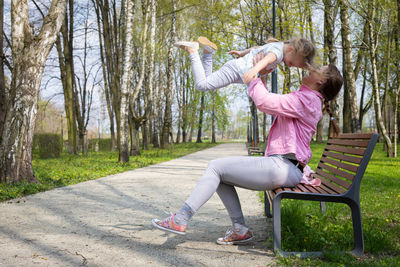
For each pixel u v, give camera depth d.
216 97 42.34
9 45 14.73
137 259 2.62
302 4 15.03
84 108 27.00
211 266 2.44
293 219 3.35
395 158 14.24
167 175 9.13
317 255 2.59
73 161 14.51
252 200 5.33
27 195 5.96
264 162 2.62
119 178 8.53
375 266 2.29
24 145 7.26
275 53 2.60
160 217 4.21
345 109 20.91
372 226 3.40
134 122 18.62
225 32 16.16
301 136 2.64
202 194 2.61
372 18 14.32
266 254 2.69
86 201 5.35
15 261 2.57
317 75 2.63
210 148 28.84
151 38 20.84
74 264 2.51
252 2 15.67
